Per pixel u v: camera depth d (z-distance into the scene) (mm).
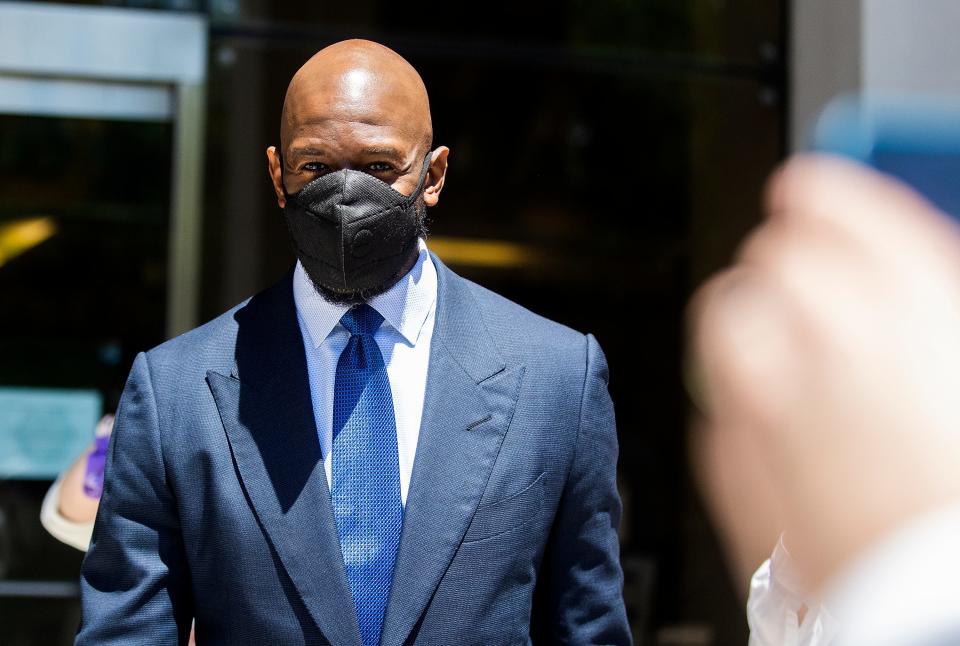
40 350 4148
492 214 4719
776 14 4422
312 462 1727
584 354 1918
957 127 391
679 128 4660
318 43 4348
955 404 365
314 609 1656
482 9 4512
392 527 1720
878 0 3703
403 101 1792
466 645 1684
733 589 4680
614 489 1893
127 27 4031
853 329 374
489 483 1750
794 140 4207
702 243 4664
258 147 4270
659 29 4539
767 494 373
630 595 4754
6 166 4117
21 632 4059
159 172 4164
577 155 4719
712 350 386
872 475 365
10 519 4078
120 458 1766
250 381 1796
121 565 1730
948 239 383
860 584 363
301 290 1864
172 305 4121
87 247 4172
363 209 1713
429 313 1880
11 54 3957
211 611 1715
